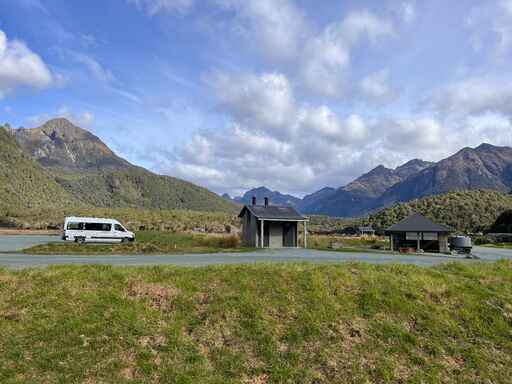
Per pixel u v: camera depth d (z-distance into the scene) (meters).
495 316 9.37
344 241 47.03
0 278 9.34
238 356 7.32
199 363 7.06
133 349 7.26
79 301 8.50
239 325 8.16
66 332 7.52
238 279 9.98
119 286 9.29
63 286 9.09
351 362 7.44
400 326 8.66
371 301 9.36
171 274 10.21
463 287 10.59
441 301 9.77
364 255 25.81
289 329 8.16
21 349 7.02
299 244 38.81
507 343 8.48
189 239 36.62
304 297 9.30
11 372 6.46
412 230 36.53
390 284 10.23
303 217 36.53
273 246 36.19
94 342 7.33
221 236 39.66
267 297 9.20
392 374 7.26
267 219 35.28
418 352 7.98
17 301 8.43
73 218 32.75
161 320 8.16
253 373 6.96
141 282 9.52
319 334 8.11
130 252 23.41
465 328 8.91
